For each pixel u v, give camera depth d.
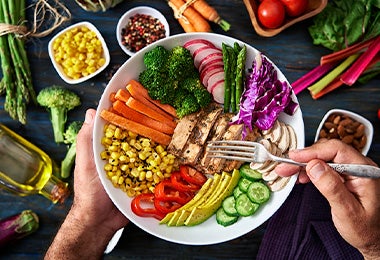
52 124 0.71
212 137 0.60
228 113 0.60
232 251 0.73
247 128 0.59
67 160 0.70
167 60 0.59
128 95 0.59
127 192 0.60
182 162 0.61
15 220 0.70
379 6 0.68
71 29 0.69
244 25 0.72
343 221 0.57
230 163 0.60
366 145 0.70
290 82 0.72
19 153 0.69
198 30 0.70
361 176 0.53
